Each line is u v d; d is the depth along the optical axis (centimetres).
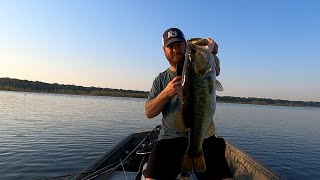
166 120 404
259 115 5559
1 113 2941
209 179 391
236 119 3972
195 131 328
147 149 616
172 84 348
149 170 388
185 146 394
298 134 2564
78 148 1416
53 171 1041
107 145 1512
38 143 1498
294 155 1609
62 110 3791
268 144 1916
